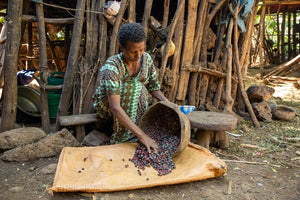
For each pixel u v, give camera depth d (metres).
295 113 4.44
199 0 3.94
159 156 2.21
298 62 8.55
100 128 3.05
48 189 1.99
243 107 4.15
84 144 2.76
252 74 9.78
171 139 2.39
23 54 6.81
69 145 2.68
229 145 3.02
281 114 3.99
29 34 6.30
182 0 3.29
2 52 3.12
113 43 3.12
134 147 2.39
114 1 3.02
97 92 2.66
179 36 3.45
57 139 2.63
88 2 3.04
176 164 2.25
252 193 2.03
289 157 2.74
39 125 3.51
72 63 3.00
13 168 2.34
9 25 2.74
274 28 13.68
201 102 3.83
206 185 2.12
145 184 1.95
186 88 3.63
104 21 3.11
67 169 2.09
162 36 3.46
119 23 3.09
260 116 3.89
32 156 2.49
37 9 2.87
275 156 2.76
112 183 1.93
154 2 5.11
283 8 10.17
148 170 2.11
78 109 3.14
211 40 3.87
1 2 4.84
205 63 3.75
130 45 2.02
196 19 3.62
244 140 3.20
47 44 7.05
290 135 3.39
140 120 2.45
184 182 2.09
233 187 2.10
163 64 3.36
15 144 2.61
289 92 6.57
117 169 2.11
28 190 1.99
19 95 3.67
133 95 2.44
